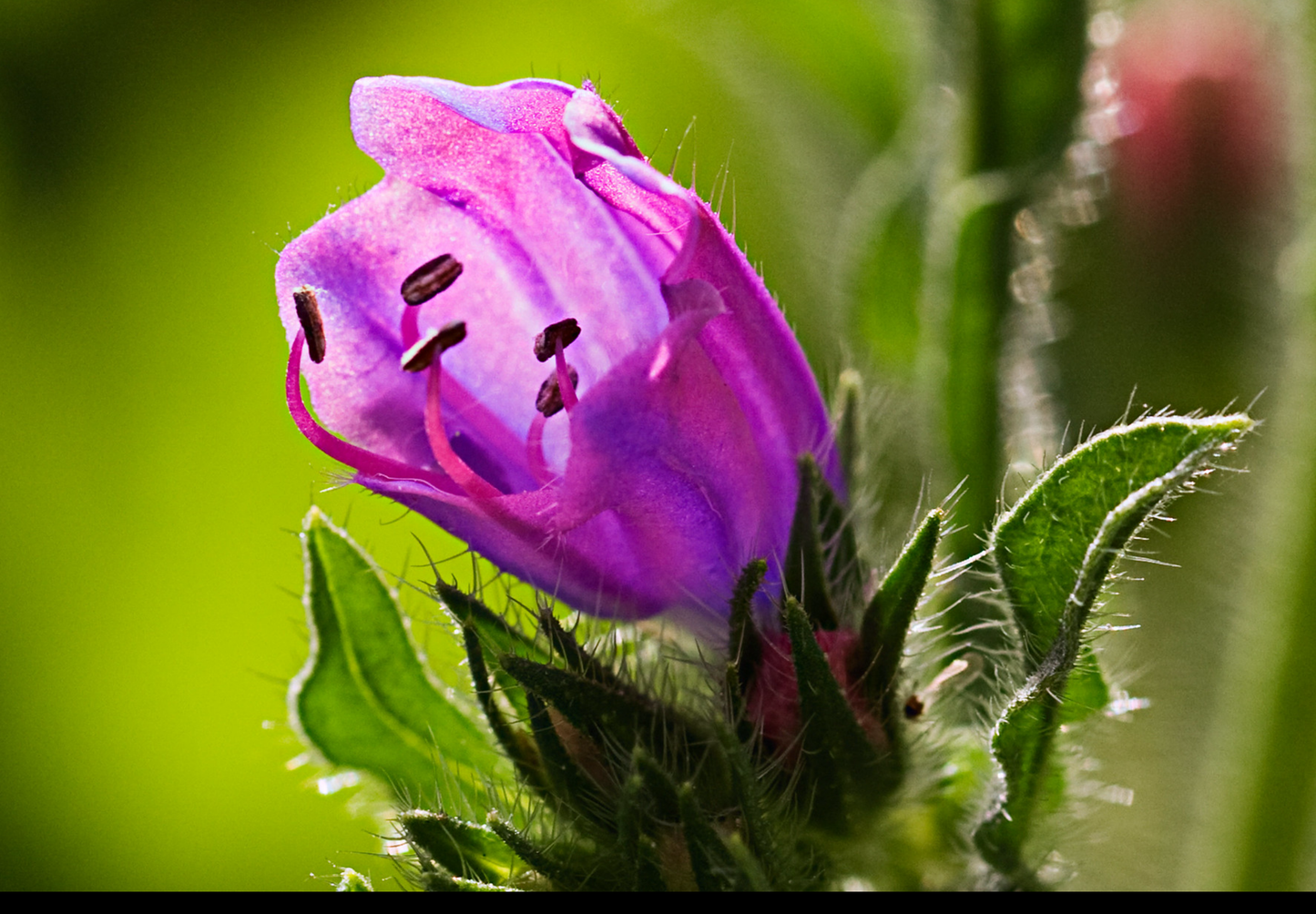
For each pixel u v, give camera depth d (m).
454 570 0.14
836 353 0.17
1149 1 0.18
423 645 0.15
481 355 0.14
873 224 0.17
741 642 0.14
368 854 0.15
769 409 0.14
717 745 0.14
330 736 0.15
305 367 0.14
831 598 0.14
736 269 0.14
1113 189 0.17
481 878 0.14
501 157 0.14
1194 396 0.17
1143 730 0.17
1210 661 0.17
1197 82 0.17
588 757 0.14
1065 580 0.14
